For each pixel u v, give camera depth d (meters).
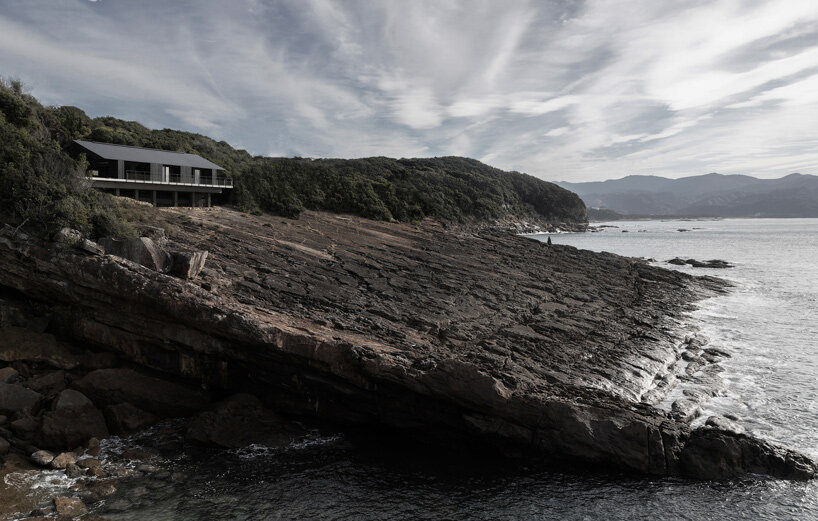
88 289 21.56
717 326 34.12
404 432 19.47
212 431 18.03
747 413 20.38
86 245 22.06
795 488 15.38
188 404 20.20
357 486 15.84
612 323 31.97
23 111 34.53
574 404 17.73
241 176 57.47
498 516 14.36
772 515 14.25
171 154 50.56
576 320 31.84
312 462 17.28
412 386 18.39
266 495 15.07
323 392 20.03
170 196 48.28
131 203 39.94
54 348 20.94
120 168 43.06
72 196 25.30
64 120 52.31
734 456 16.20
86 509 13.71
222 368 20.98
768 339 30.94
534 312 33.53
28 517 13.10
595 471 16.84
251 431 18.53
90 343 22.27
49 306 22.98
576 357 25.36
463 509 14.71
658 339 29.41
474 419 17.89
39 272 22.14
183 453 17.34
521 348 25.38
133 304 20.92
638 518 14.24
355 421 20.05
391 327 25.38
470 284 37.53
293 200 58.06
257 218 49.97
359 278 34.66
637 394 22.02
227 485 15.52
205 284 24.81
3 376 19.00
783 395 22.17
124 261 21.70
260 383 20.80
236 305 22.78
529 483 16.22
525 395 17.97
